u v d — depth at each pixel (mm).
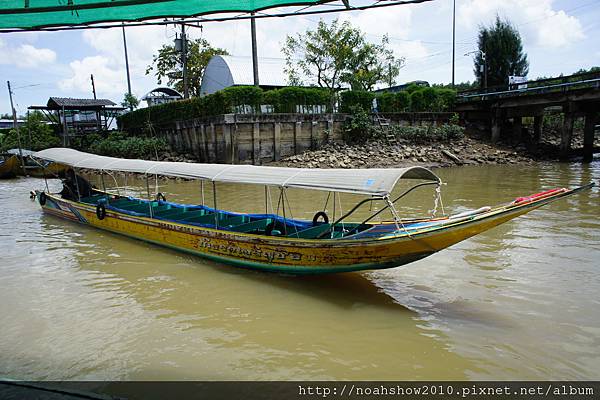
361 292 7672
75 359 5660
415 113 29891
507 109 29016
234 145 23562
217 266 9234
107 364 5527
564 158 25594
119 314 6938
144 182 23234
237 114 23344
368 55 33812
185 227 9727
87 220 12945
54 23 4715
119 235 11930
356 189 6977
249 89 24250
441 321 6516
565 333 6039
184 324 6566
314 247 7637
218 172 9344
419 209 13781
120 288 8039
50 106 36031
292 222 9773
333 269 7664
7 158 27016
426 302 7180
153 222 10562
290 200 16297
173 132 28438
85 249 10625
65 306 7277
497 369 5277
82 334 6312
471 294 7391
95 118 41719
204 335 6223
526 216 12320
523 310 6750
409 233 6789
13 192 20609
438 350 5723
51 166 16547
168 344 5984
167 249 10484
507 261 8836
